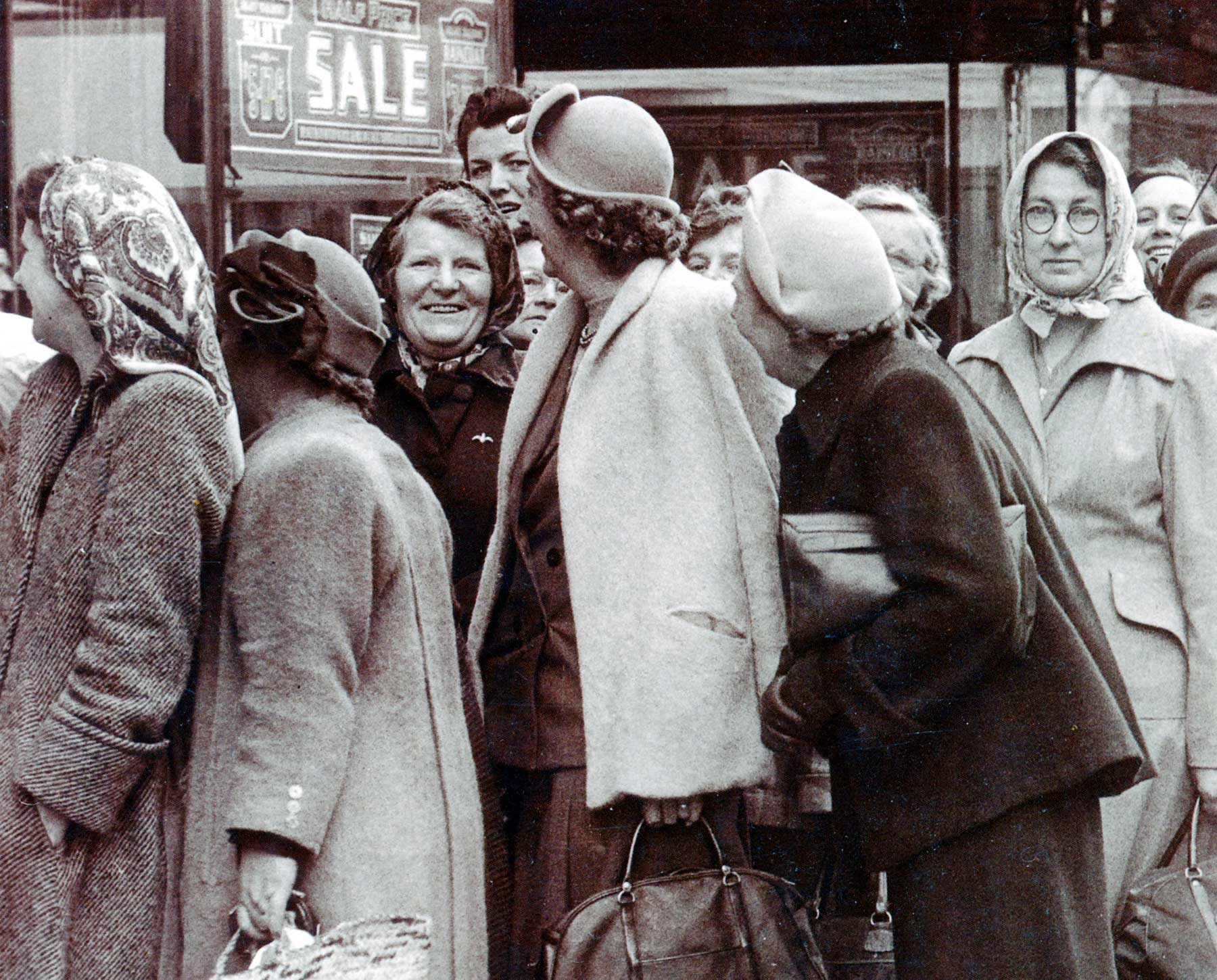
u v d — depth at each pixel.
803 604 3.59
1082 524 4.65
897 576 3.52
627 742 3.85
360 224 5.62
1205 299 5.13
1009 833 3.55
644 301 4.01
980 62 6.21
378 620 3.62
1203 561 4.53
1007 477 3.65
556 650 4.10
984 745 3.54
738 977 3.79
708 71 6.26
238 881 3.46
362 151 5.62
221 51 5.52
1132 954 4.28
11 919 3.39
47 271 3.61
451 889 3.65
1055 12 6.20
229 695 3.52
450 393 4.49
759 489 3.94
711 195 4.96
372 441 3.70
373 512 3.56
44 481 3.55
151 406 3.45
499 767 4.20
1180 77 6.19
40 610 3.47
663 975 3.76
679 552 3.90
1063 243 4.73
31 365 4.62
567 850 4.03
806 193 3.78
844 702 3.54
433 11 5.68
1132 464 4.61
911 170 6.27
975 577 3.44
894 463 3.54
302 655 3.45
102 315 3.50
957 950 3.56
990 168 6.23
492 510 4.42
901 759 3.58
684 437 3.94
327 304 3.73
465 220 4.47
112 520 3.41
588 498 3.96
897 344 3.69
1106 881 3.80
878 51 6.24
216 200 5.55
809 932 3.85
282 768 3.40
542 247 4.14
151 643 3.38
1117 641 4.57
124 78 5.56
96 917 3.43
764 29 6.21
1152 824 4.57
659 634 3.87
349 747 3.50
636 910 3.80
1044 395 4.74
